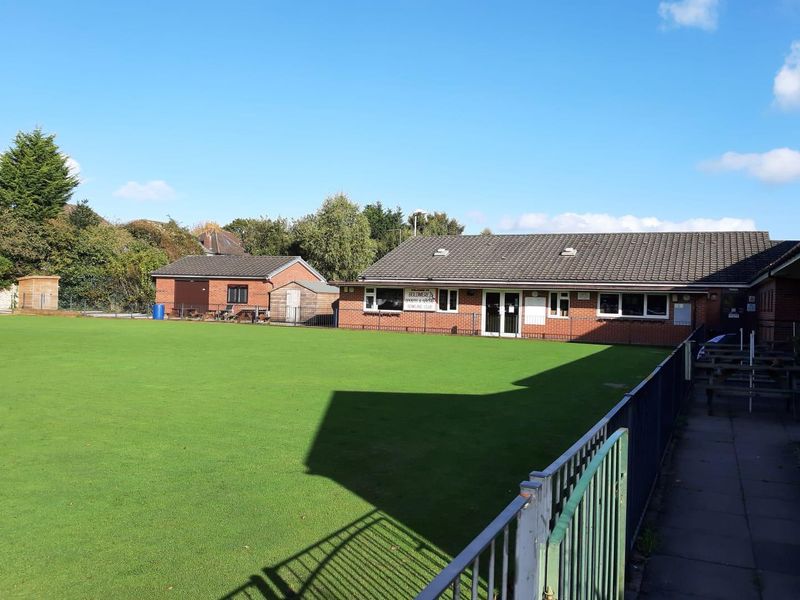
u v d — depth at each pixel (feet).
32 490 18.79
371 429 27.50
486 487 19.69
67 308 139.44
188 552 14.64
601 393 38.40
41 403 32.27
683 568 14.43
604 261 96.53
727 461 23.45
